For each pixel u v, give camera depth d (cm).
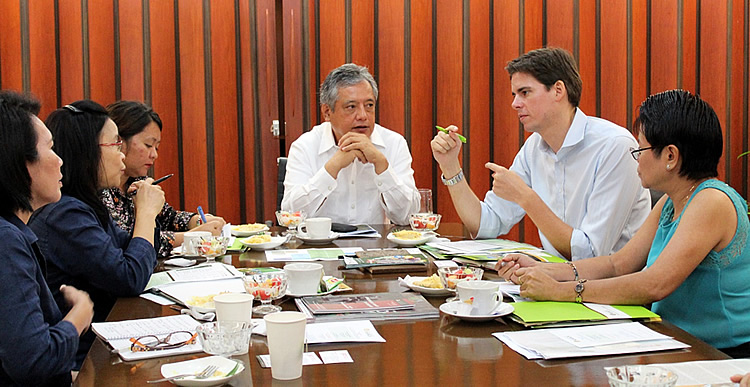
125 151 247
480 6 410
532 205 229
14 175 136
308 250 235
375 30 407
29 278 131
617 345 129
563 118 240
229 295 140
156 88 388
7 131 135
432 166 417
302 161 321
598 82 418
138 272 177
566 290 160
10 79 370
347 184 319
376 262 203
